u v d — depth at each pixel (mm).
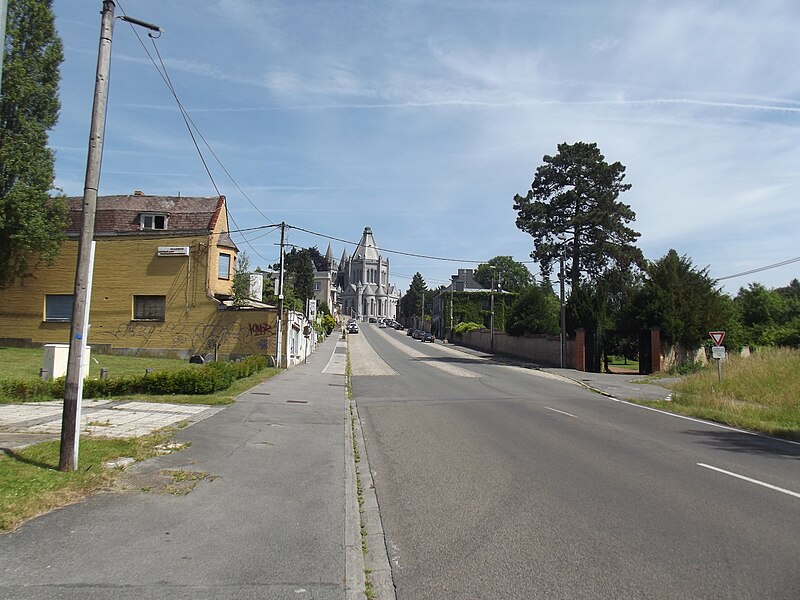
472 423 13812
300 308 53781
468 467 9023
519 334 50344
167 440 9984
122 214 33594
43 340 32469
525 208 46125
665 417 15891
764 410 16672
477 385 24547
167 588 4344
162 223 33344
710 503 7047
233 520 6004
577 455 10016
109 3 7699
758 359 25125
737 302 59281
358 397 19656
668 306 35375
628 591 4520
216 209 33812
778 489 7820
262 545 5336
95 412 13070
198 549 5152
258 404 15602
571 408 17422
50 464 7492
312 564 4938
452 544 5598
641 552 5355
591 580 4730
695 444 11516
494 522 6270
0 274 31594
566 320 39719
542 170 46094
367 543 5625
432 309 119250
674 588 4570
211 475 7801
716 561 5137
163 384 16672
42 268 32812
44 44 31625
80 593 4188
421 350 56938
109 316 32031
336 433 11844
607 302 44062
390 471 8773
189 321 31609
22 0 30312
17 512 5676
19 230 29953
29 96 30750
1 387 15070
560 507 6824
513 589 4562
